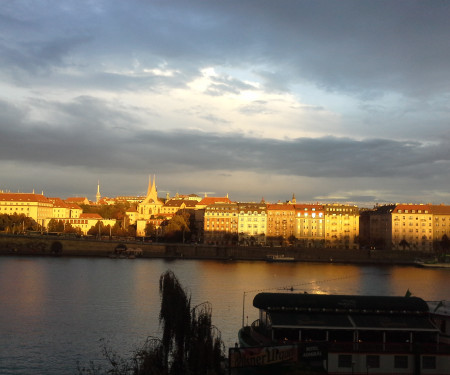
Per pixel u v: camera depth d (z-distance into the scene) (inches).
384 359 3051.2
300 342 3061.0
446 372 3046.3
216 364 2775.6
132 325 5123.0
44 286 7603.4
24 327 4995.1
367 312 3245.6
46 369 3833.7
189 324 2837.1
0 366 3895.2
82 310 5821.9
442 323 3248.0
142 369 2770.7
